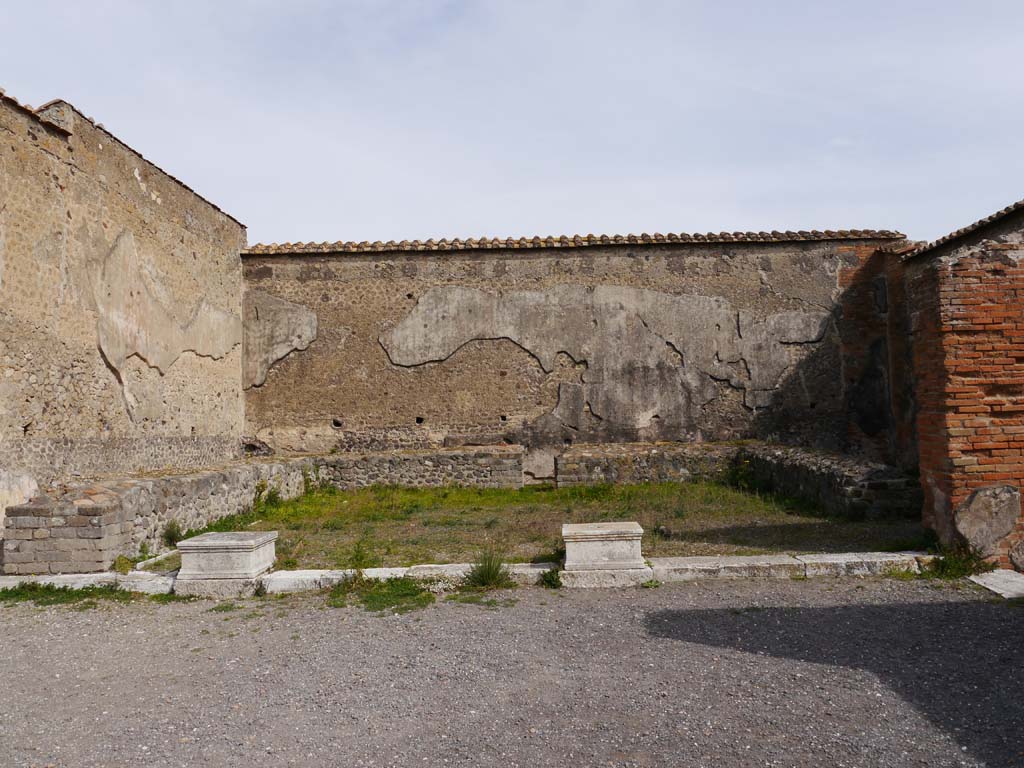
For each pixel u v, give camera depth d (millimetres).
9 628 5797
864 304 15047
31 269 8953
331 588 6582
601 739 3549
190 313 13180
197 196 13516
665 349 15242
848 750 3363
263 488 11805
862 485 9242
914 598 5711
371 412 15305
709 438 15125
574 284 15359
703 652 4703
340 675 4547
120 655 5125
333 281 15484
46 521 7074
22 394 8719
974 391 6469
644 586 6395
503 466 14203
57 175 9508
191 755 3551
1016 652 4496
